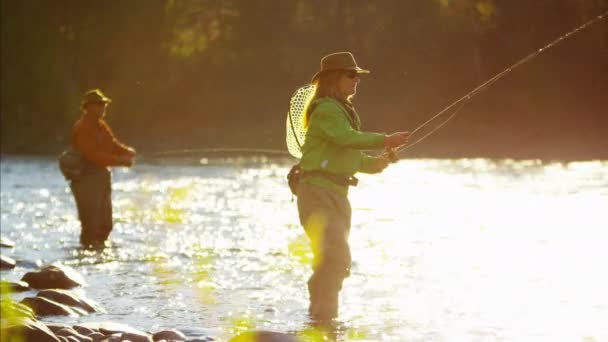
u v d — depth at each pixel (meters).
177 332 13.93
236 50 85.56
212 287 18.27
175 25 90.75
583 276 18.36
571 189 37.78
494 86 62.69
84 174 25.16
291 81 82.81
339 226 15.32
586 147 61.84
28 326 12.77
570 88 59.50
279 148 80.88
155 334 13.87
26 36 93.12
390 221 28.91
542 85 60.78
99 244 25.02
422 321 14.94
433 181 45.00
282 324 14.93
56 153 84.25
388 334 14.14
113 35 92.31
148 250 23.69
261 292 17.75
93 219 25.06
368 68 61.69
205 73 88.69
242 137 82.94
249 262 21.42
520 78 61.53
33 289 18.09
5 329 12.66
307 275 19.55
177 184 45.97
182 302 16.86
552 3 56.19
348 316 15.40
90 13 92.31
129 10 90.69
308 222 15.41
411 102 60.97
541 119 63.78
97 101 25.16
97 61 93.06
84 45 92.94
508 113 64.31
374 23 61.72
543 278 18.28
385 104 61.84
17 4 93.94
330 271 15.28
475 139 64.69
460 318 15.07
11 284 17.89
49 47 93.12
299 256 22.25
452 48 59.66
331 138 15.14
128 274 20.02
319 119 15.30
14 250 23.94
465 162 58.66
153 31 91.12
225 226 28.55
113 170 56.66
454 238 24.44
